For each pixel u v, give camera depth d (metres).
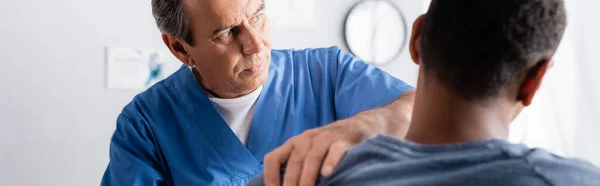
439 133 0.68
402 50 2.90
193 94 1.43
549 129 2.57
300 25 2.72
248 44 1.25
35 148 2.41
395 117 1.01
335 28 2.79
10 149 2.38
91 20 2.45
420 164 0.66
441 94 0.68
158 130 1.42
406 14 2.90
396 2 2.88
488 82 0.65
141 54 2.52
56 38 2.41
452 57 0.66
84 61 2.45
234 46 1.26
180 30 1.28
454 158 0.65
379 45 2.85
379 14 2.85
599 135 2.50
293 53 1.54
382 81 1.38
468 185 0.63
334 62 1.50
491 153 0.64
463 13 0.66
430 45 0.68
